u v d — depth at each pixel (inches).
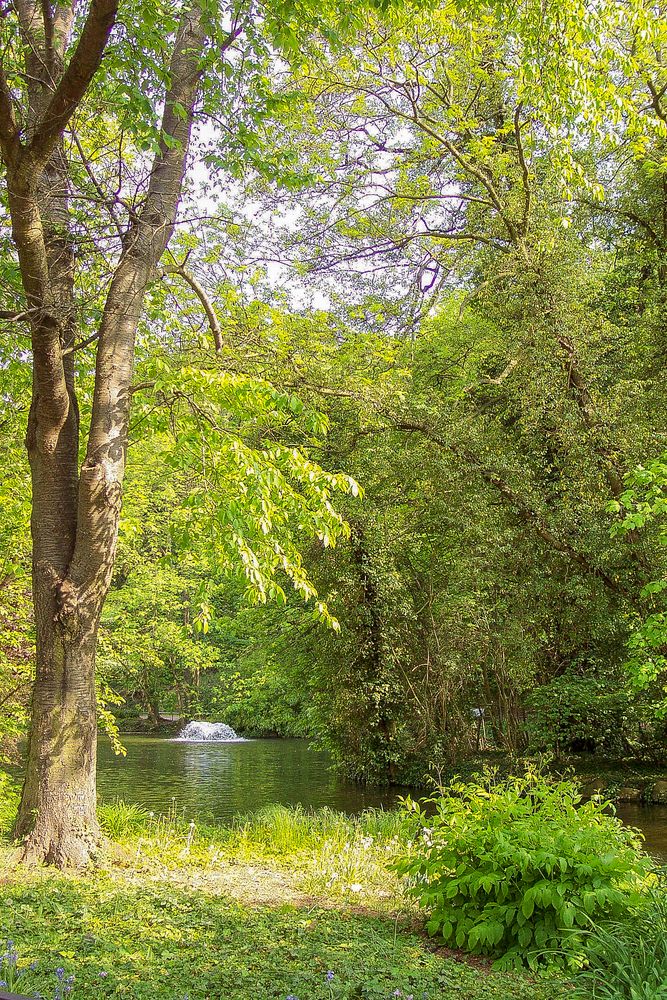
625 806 578.2
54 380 331.9
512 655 633.0
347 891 291.6
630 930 198.5
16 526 484.7
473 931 217.2
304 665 762.2
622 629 581.0
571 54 382.6
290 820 414.0
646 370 581.3
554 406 546.6
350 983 183.0
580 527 559.5
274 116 369.4
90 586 332.2
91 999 168.4
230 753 1059.3
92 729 329.4
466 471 561.3
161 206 362.3
